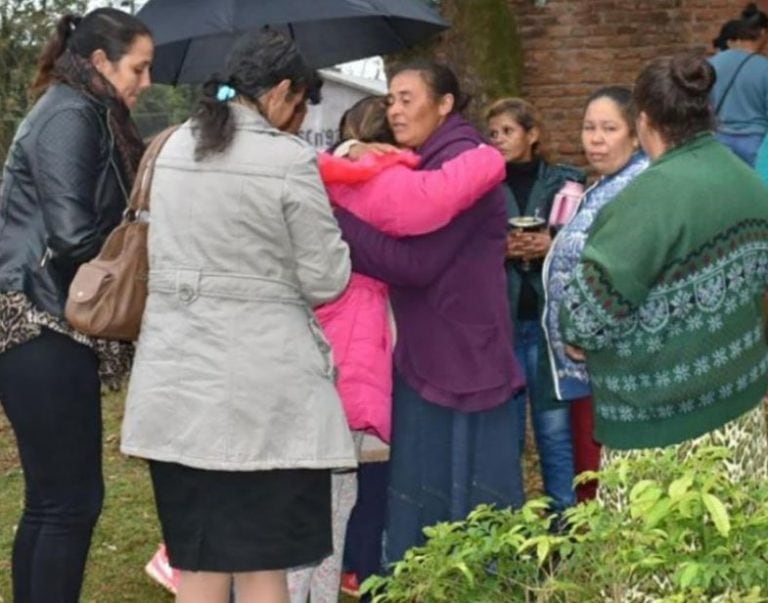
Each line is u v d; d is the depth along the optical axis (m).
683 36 12.26
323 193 4.57
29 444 5.07
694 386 4.47
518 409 6.54
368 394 5.39
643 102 4.58
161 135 4.73
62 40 5.16
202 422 4.42
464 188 5.20
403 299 5.51
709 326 4.46
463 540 3.84
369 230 5.30
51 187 4.87
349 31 7.22
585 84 12.40
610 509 4.11
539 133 6.66
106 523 7.75
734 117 8.89
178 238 4.51
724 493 3.60
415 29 7.29
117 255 4.71
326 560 5.54
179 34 6.50
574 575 3.75
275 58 4.62
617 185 5.86
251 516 4.51
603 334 4.46
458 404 5.44
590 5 12.31
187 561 4.55
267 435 4.43
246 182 4.45
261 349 4.45
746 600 3.27
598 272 4.39
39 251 4.98
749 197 4.51
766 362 4.66
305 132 8.17
